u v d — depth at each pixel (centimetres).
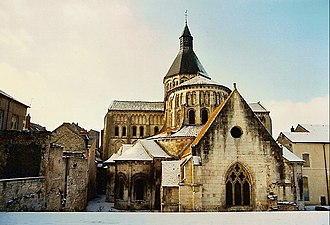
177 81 8381
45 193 2733
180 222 1200
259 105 8938
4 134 2820
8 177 2747
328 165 5791
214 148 3062
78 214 1299
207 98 5578
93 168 6222
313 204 5562
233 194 3003
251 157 3080
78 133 5272
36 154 2797
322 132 6269
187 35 8875
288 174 3102
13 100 4516
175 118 5728
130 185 4566
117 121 9088
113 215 1283
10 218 1201
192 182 2964
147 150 4888
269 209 2942
